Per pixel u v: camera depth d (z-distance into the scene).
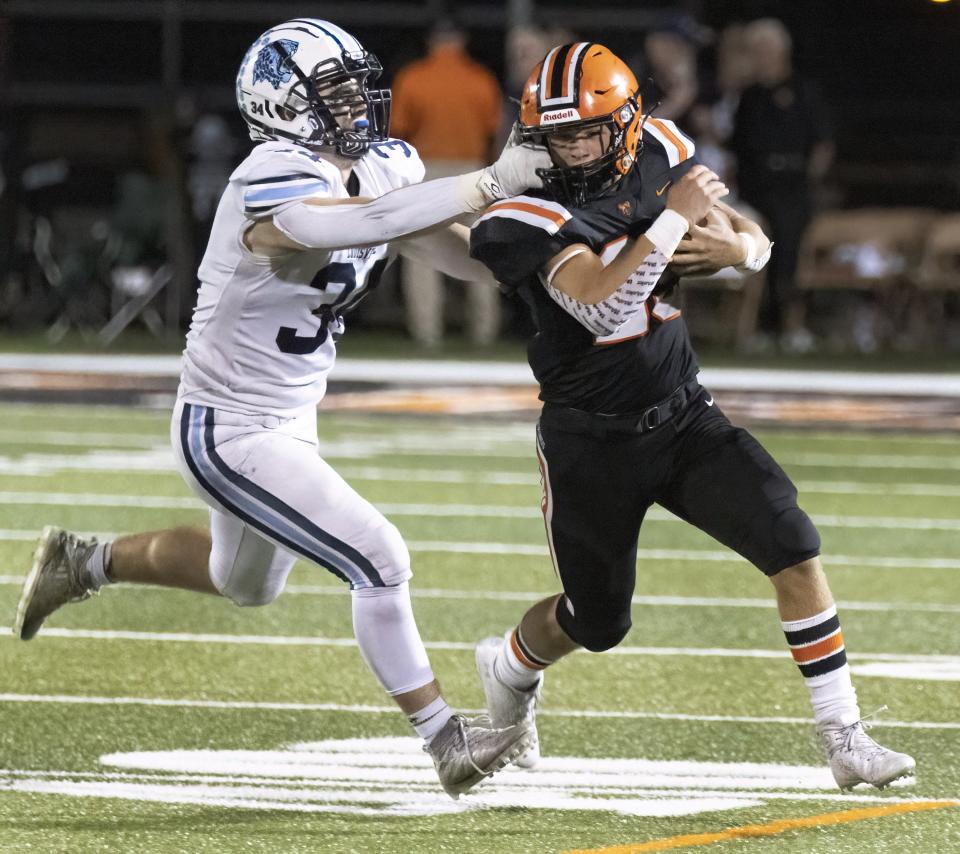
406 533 26.81
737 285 51.06
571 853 12.83
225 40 60.69
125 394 42.53
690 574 24.48
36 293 55.47
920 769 15.19
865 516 29.00
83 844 12.91
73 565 16.25
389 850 12.91
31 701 17.17
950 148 58.84
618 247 13.70
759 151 47.78
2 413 40.06
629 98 13.45
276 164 13.54
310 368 14.44
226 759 15.33
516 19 53.97
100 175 57.03
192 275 53.28
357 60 14.09
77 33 61.16
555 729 16.56
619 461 14.20
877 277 52.38
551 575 24.00
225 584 15.38
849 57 60.97
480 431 38.00
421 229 13.31
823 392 43.78
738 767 15.31
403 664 13.73
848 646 20.19
